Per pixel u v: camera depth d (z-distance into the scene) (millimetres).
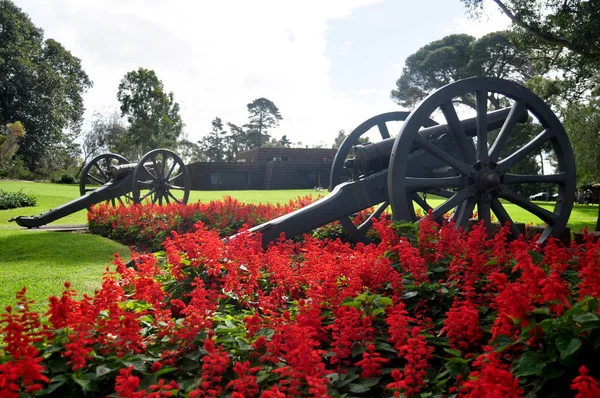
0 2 51625
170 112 56219
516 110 5945
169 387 1953
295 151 48875
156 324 2693
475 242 4008
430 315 3316
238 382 2008
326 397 1828
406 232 4781
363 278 3570
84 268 6613
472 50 40562
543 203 26984
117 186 13195
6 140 43062
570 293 2459
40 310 4430
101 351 2408
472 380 2037
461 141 5746
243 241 4074
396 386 2041
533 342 2170
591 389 1558
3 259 7355
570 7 11555
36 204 19312
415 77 46438
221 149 94375
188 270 3816
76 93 61000
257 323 2656
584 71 14914
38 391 2008
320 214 5934
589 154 21172
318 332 2865
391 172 5441
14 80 48562
